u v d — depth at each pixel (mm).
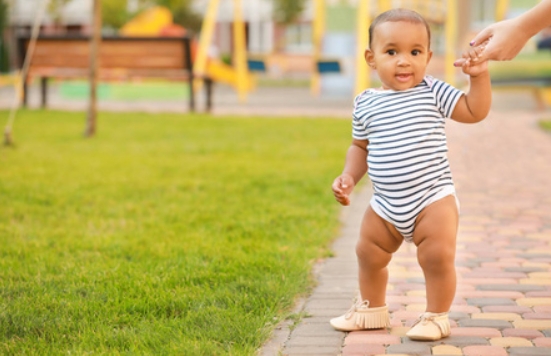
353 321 3873
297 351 3600
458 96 3564
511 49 3416
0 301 4199
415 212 3600
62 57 15773
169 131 11883
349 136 11312
